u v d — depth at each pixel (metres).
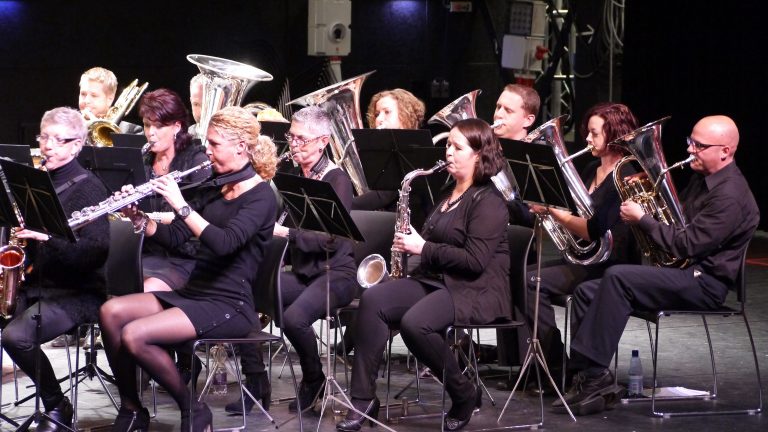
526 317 9.07
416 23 22.55
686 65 20.97
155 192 7.98
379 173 11.08
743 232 9.30
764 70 20.06
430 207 11.07
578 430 8.81
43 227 7.77
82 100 12.56
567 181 9.48
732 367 10.99
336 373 10.88
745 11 20.11
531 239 9.08
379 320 8.73
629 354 11.62
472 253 8.58
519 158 8.72
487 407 9.59
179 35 21.06
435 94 22.34
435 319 8.48
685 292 9.22
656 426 8.92
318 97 11.60
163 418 9.25
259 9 21.44
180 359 9.98
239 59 21.33
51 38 20.39
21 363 8.37
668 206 9.34
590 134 10.06
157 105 9.55
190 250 9.63
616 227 10.12
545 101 21.12
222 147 8.02
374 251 10.10
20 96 20.30
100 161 9.39
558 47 20.72
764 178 20.45
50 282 8.62
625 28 21.12
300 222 8.63
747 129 20.44
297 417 9.26
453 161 8.84
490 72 22.11
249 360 9.41
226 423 9.07
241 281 8.14
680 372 10.80
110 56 20.72
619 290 9.21
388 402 9.44
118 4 20.67
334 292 9.37
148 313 8.03
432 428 8.90
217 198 8.22
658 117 21.31
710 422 9.04
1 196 7.91
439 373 8.62
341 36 20.64
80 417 9.23
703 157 9.30
